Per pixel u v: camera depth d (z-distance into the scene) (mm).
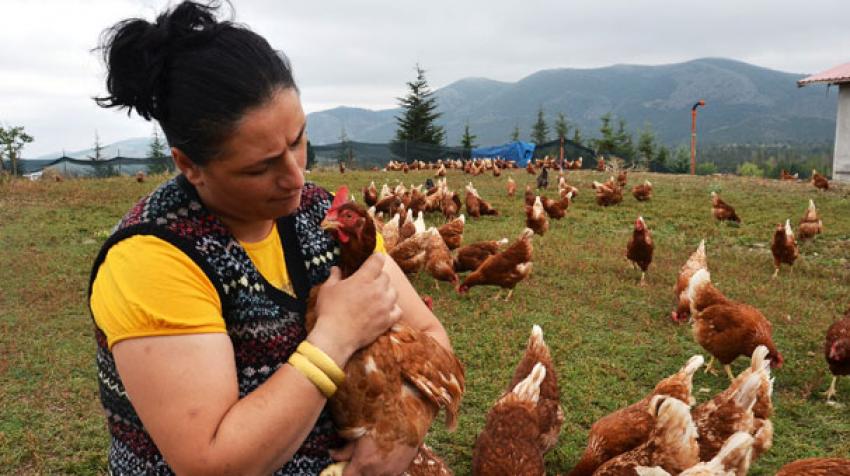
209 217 1294
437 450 4770
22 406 5238
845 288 9766
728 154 167875
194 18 1197
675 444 3566
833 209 17516
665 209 18203
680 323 7855
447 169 35531
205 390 1134
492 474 3795
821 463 3680
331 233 1615
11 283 8875
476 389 5773
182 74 1119
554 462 4672
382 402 1553
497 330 7441
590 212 17953
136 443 1269
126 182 23172
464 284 9172
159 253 1186
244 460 1121
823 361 6691
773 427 5203
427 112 60844
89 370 6004
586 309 8461
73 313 7723
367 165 43312
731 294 9227
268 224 1444
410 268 9594
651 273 10508
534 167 34156
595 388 5840
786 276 10594
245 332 1303
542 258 11469
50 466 4383
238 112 1098
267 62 1160
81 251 10984
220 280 1255
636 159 60344
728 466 3084
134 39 1156
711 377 6477
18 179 20781
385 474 1581
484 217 16844
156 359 1126
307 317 1405
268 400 1174
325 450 1545
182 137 1142
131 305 1129
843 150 25250
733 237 14312
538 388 4258
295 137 1195
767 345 6016
